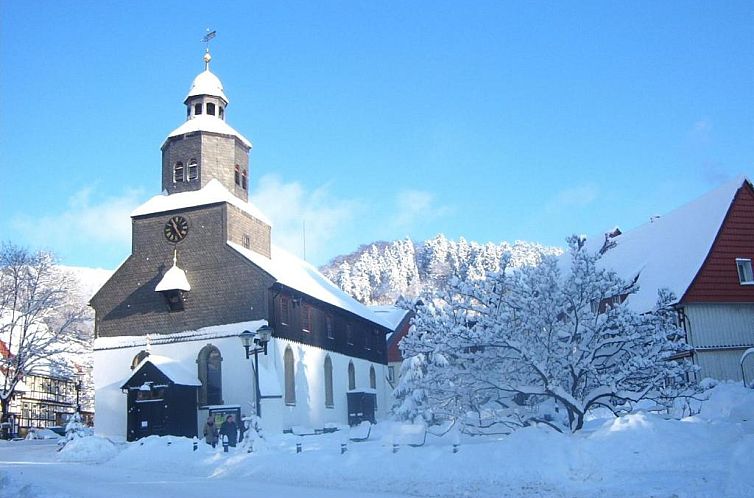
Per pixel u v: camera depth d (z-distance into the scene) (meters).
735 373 39.88
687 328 39.94
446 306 23.05
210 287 43.88
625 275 47.00
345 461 22.59
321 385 48.50
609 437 18.94
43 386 80.62
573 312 21.98
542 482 17.22
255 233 48.06
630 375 21.42
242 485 21.05
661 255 45.38
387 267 164.25
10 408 73.94
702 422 20.62
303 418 45.03
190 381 41.81
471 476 18.61
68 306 62.75
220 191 45.75
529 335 22.02
